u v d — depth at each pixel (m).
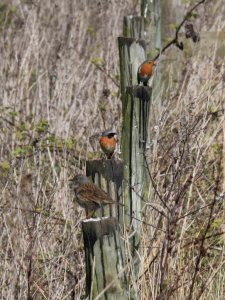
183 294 9.77
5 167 12.34
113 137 10.70
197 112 12.77
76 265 10.47
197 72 15.47
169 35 17.53
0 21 21.33
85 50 19.44
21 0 21.19
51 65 17.75
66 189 11.63
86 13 20.78
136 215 10.43
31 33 18.59
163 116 12.52
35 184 12.12
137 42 11.75
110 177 9.46
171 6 17.53
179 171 10.77
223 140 12.48
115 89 16.75
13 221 11.71
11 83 16.94
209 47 16.34
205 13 18.30
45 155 13.65
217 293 10.14
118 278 8.24
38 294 10.38
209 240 10.89
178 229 10.88
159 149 12.24
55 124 14.83
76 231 11.05
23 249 10.48
